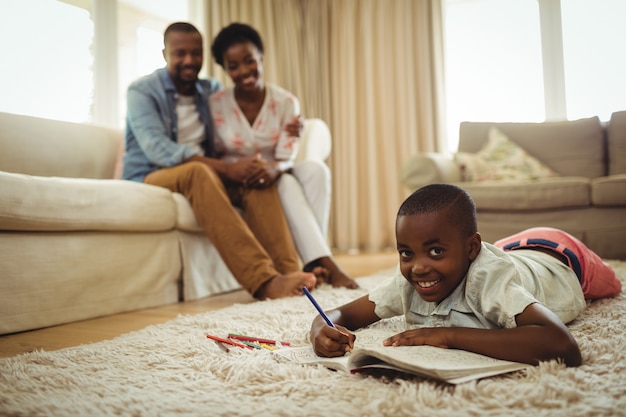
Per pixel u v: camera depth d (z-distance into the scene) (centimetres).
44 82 304
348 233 452
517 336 81
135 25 372
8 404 76
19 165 218
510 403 68
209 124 238
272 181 212
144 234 187
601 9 408
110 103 332
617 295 151
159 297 190
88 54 326
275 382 82
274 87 243
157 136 212
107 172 255
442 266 89
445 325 99
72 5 318
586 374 76
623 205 269
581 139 329
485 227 298
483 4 441
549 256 125
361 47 455
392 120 442
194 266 205
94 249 167
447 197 90
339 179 455
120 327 149
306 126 288
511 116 436
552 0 414
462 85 449
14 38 291
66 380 88
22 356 106
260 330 122
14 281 143
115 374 91
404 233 90
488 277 91
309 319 133
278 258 204
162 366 95
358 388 77
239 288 233
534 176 315
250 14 440
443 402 69
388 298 110
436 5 430
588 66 412
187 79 224
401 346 88
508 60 436
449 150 445
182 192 201
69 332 143
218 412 70
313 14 456
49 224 151
